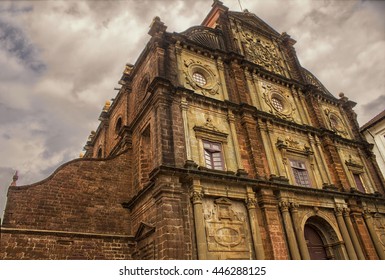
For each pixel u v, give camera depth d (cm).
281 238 1786
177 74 2130
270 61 2973
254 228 1725
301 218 2003
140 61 2464
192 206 1620
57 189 1808
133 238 1805
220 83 2334
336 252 2128
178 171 1630
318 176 2381
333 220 2181
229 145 2036
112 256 1705
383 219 2508
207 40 2597
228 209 1733
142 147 2088
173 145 1777
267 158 2120
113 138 2773
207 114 2073
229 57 2523
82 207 1836
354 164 2739
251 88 2512
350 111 3272
